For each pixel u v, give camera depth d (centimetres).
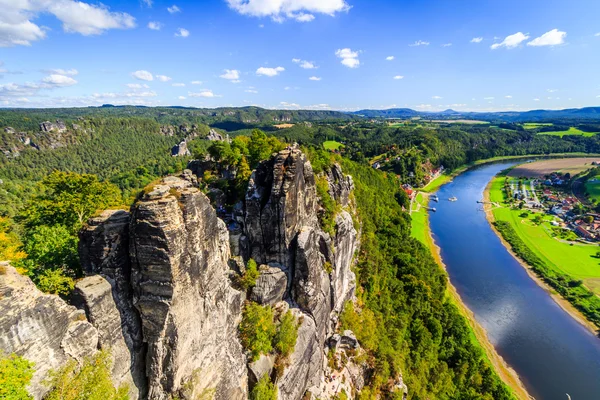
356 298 7681
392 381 5866
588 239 16375
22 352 2156
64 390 2317
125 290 2923
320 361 5084
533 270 13488
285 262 4919
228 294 3819
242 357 3881
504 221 18900
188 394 2966
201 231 3191
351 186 10344
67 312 2469
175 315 2848
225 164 6725
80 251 2927
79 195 4981
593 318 10331
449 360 7694
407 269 10400
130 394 2853
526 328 9938
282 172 4762
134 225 2777
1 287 2116
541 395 7706
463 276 13000
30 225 4741
